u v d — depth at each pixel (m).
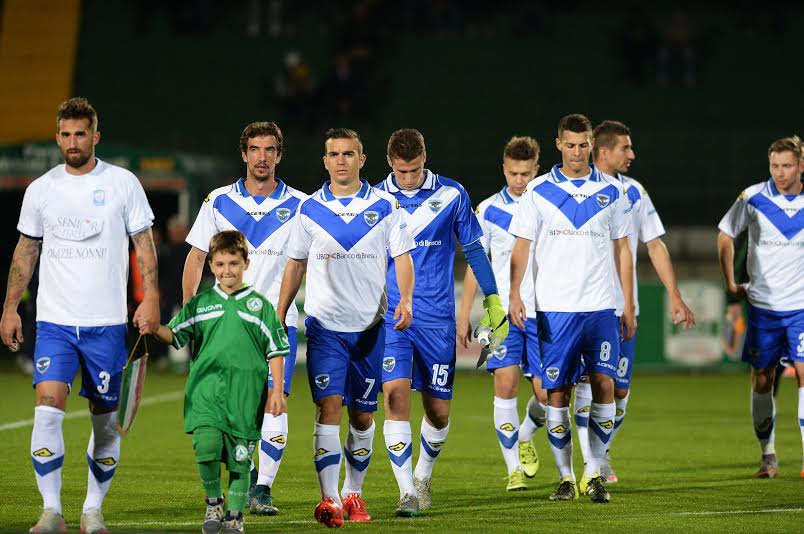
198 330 21.64
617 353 26.84
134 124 93.88
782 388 58.62
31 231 22.27
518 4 100.06
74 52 98.69
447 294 25.89
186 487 28.56
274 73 97.06
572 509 25.36
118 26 100.56
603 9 102.06
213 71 97.38
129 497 26.97
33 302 63.31
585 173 26.98
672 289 30.77
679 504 26.02
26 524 22.89
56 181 22.11
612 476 29.83
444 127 92.06
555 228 26.66
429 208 25.67
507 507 25.80
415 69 96.62
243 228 25.97
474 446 37.47
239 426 21.06
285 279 24.41
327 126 89.62
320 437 23.56
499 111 93.38
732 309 33.84
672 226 83.06
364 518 23.80
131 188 22.31
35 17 100.12
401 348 25.19
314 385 23.73
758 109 93.38
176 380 61.47
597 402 26.69
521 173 29.86
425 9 99.50
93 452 22.11
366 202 24.02
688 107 93.38
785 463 33.53
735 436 40.16
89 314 21.89
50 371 21.62
